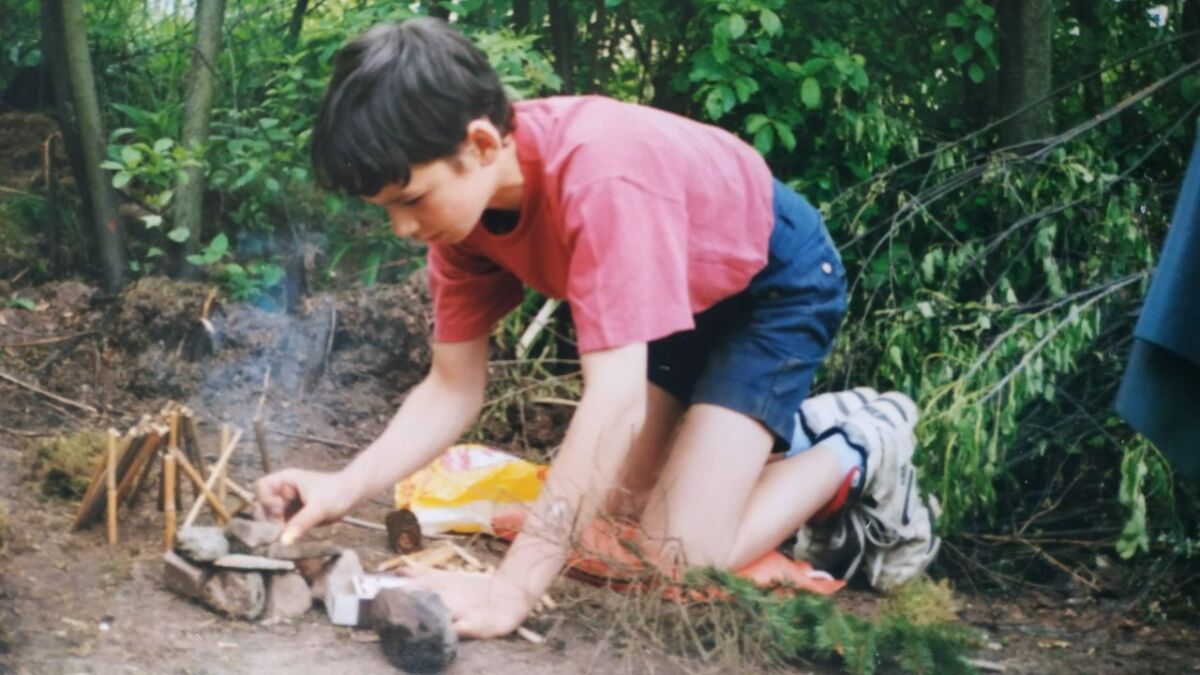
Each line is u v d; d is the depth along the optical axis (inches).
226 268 168.9
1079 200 156.3
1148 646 125.4
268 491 106.4
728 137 114.8
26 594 99.3
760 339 116.4
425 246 182.2
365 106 92.5
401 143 92.5
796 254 116.9
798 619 106.9
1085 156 161.2
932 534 137.1
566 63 193.3
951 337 154.1
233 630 98.3
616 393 96.6
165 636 95.4
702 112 194.1
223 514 112.3
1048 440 158.6
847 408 139.4
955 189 173.2
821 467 124.8
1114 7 201.2
